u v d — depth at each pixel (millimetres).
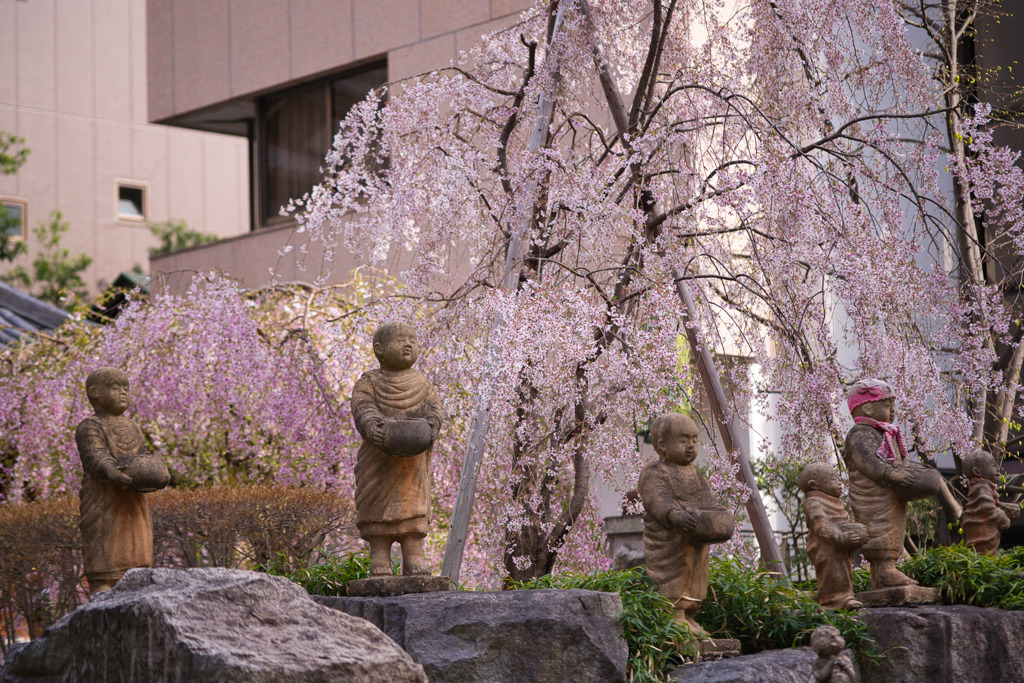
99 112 27672
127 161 27938
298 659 3732
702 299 8203
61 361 10195
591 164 8273
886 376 7836
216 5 16375
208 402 9633
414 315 8148
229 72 16203
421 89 8477
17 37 26656
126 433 6152
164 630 3770
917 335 7691
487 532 7566
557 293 7133
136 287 10164
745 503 7766
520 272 7441
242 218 29703
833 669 4934
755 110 8047
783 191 7324
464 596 5078
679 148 8859
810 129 8836
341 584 6156
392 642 4066
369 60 14648
